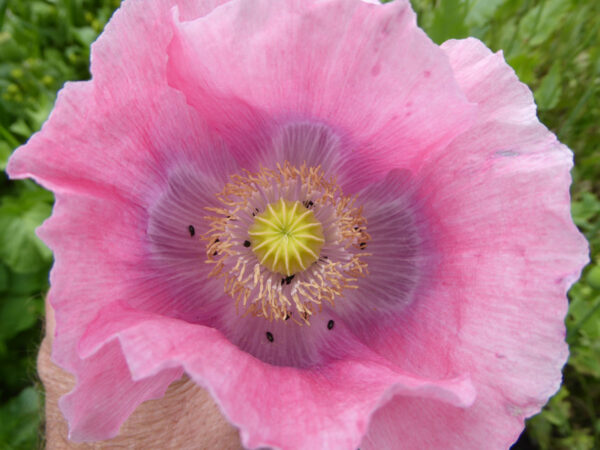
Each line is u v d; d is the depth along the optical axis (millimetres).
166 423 102
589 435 182
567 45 203
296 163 100
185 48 77
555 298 75
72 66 214
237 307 96
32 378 158
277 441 61
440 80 73
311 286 101
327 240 102
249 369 71
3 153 175
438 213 89
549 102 179
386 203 99
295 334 97
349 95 81
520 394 76
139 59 81
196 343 68
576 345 166
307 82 81
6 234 154
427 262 91
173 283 91
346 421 66
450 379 74
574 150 204
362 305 98
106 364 73
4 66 203
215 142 97
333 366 89
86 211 73
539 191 78
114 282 77
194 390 101
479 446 78
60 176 74
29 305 159
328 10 73
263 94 83
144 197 88
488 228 82
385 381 73
